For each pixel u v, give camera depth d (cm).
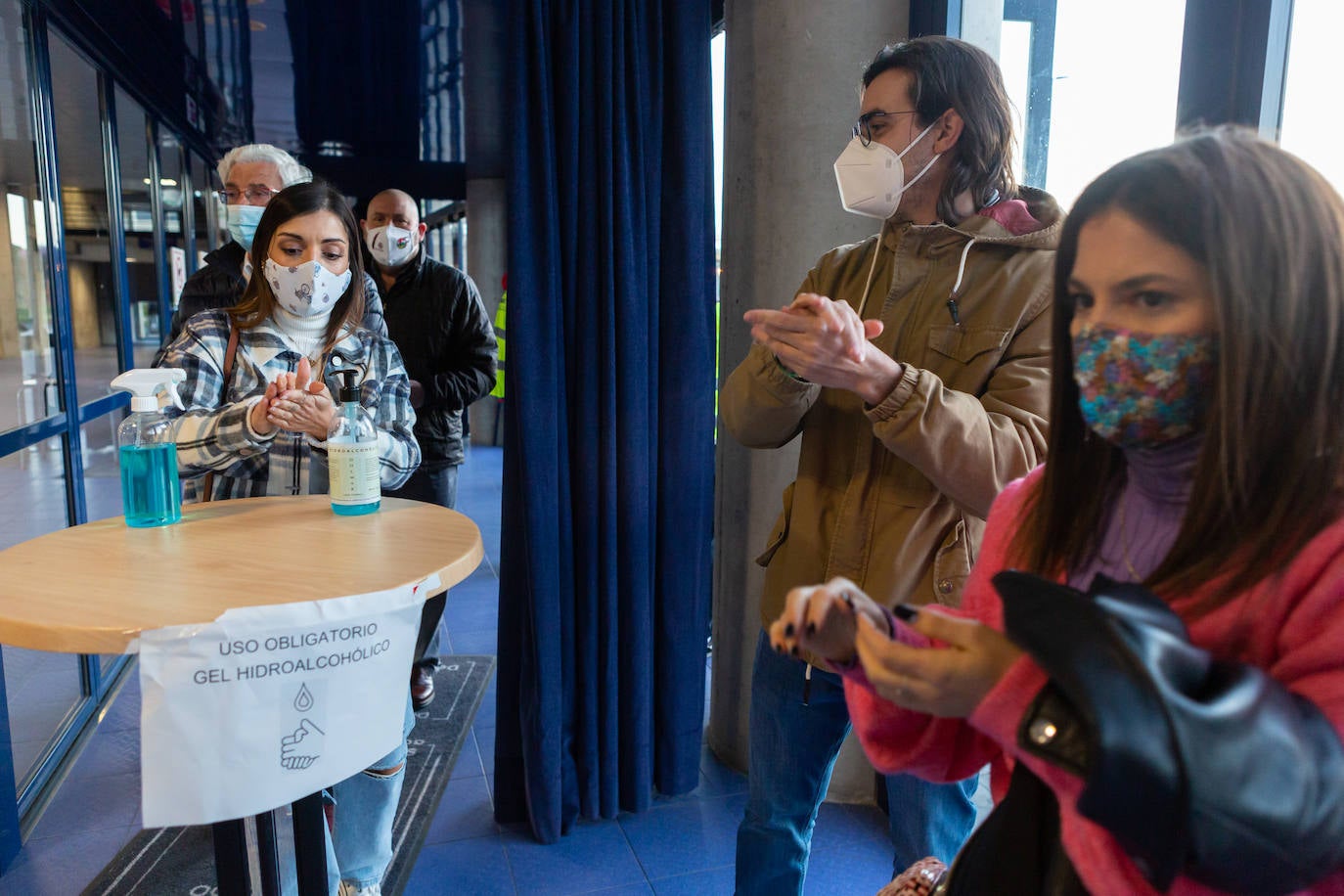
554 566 193
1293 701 44
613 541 198
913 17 183
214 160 647
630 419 195
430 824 206
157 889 180
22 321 234
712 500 212
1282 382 48
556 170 188
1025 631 44
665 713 212
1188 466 56
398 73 418
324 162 712
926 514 120
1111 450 64
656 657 211
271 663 91
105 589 98
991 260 119
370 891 154
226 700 89
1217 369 51
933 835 123
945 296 121
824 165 192
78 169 304
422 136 590
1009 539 72
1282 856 39
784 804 135
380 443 155
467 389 264
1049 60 185
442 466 266
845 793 212
